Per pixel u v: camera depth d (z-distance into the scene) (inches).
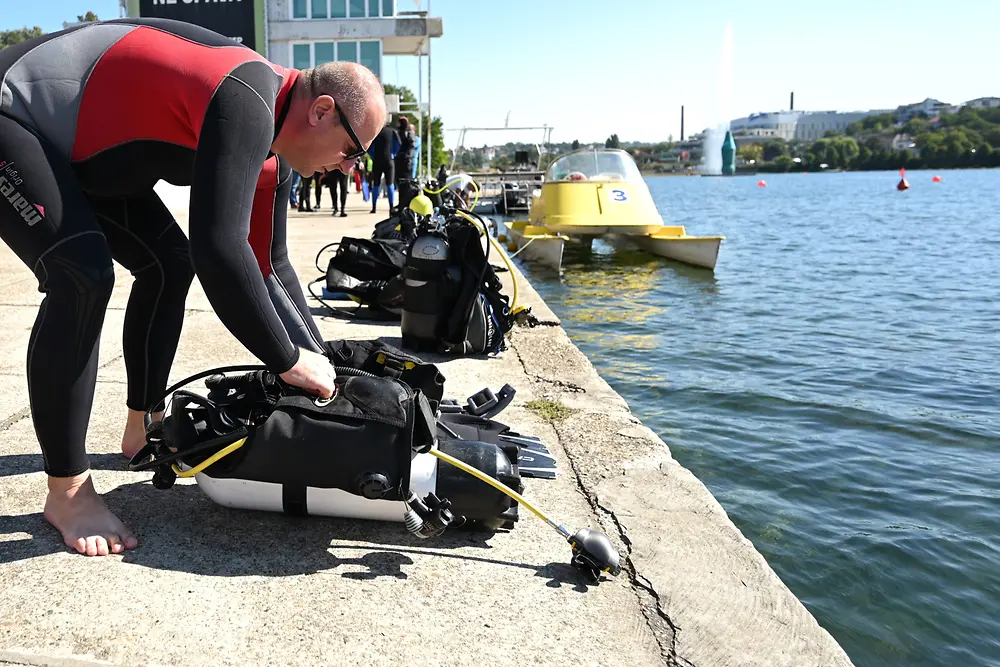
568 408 140.1
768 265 517.3
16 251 81.3
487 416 116.7
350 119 80.8
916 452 172.7
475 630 75.2
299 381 82.2
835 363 250.4
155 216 97.3
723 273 469.4
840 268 501.7
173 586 79.5
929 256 578.2
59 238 78.3
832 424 190.2
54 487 86.7
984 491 152.2
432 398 105.3
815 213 1213.1
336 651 70.9
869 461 166.6
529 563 88.4
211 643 71.0
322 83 80.7
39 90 79.0
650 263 502.6
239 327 76.9
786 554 125.2
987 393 219.5
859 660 99.1
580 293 385.1
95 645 69.7
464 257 176.9
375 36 680.4
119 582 79.7
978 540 131.3
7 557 83.1
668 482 109.2
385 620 75.9
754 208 1406.3
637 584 84.6
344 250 224.1
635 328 299.6
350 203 700.7
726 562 89.1
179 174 83.8
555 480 109.9
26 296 222.8
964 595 114.9
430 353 181.0
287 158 85.9
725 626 77.7
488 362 174.4
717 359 251.8
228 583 80.7
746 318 324.2
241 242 74.5
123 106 78.5
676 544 92.7
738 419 191.9
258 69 77.5
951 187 2559.1
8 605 74.8
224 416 86.7
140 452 88.0
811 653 74.1
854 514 140.9
